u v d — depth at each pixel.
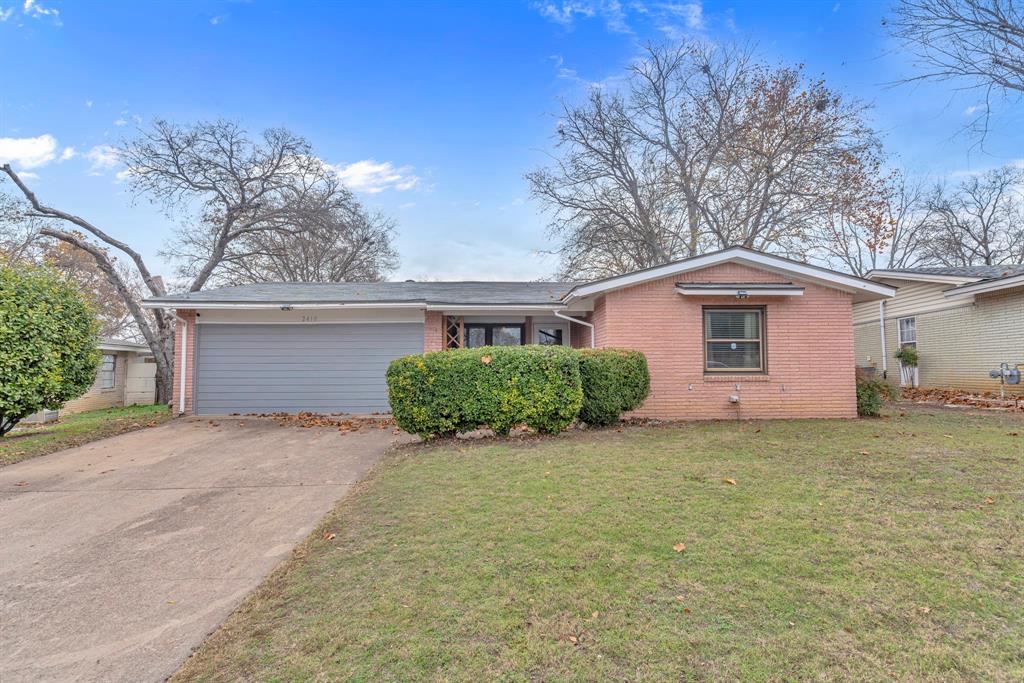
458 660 2.28
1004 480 4.80
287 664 2.30
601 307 10.60
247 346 11.91
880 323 16.53
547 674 2.16
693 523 3.88
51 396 8.97
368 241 28.72
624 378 8.55
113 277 18.38
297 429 9.62
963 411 10.27
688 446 6.78
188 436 8.91
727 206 20.30
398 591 2.94
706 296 9.88
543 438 7.52
